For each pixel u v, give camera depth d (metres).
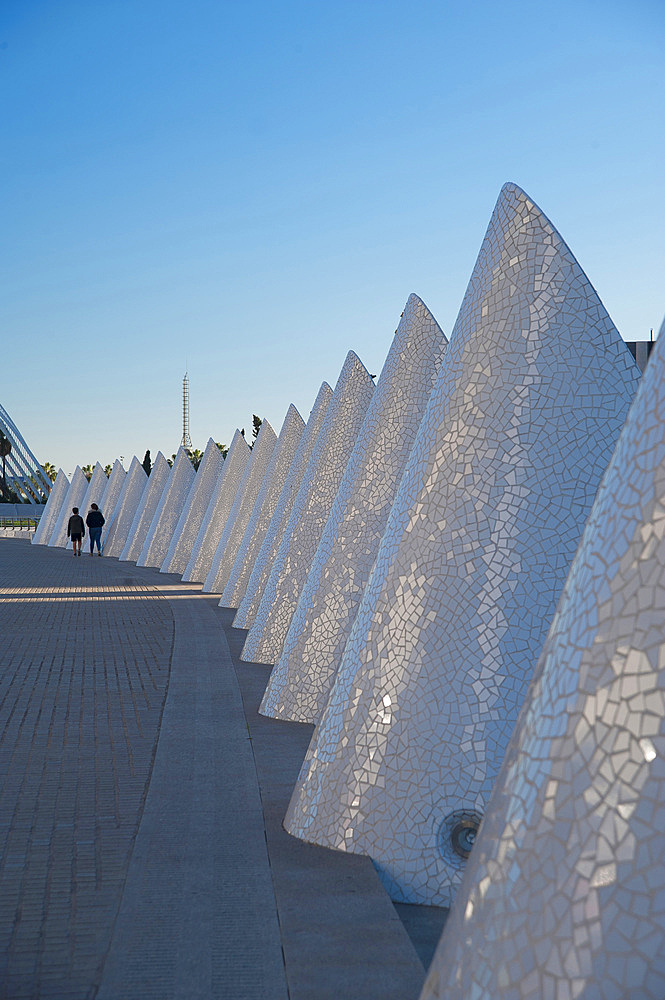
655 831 2.23
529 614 4.97
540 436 5.18
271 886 4.52
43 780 6.68
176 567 28.56
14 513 72.62
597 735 2.40
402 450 8.60
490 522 5.11
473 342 5.44
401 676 5.02
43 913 4.34
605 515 2.68
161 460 34.72
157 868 4.83
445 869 4.65
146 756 7.34
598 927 2.24
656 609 2.38
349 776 5.02
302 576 11.82
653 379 2.70
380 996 3.43
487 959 2.45
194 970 3.68
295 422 18.45
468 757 4.78
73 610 18.16
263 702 8.92
